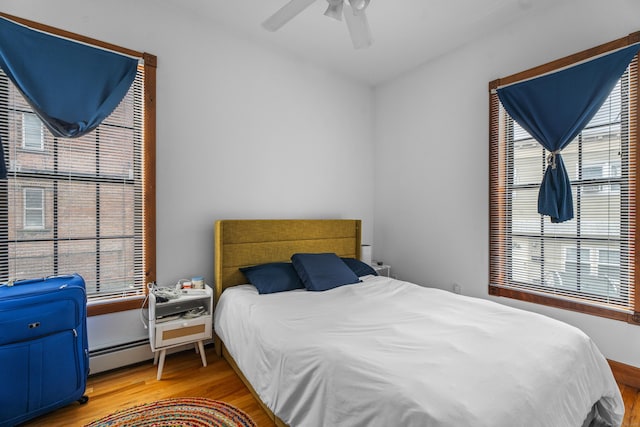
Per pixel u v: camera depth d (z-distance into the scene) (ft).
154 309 6.94
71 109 6.70
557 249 8.00
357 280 9.12
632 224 6.84
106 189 7.44
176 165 8.33
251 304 6.92
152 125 7.89
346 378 3.90
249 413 5.83
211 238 8.95
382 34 9.24
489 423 3.05
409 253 11.60
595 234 7.37
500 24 8.75
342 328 5.44
